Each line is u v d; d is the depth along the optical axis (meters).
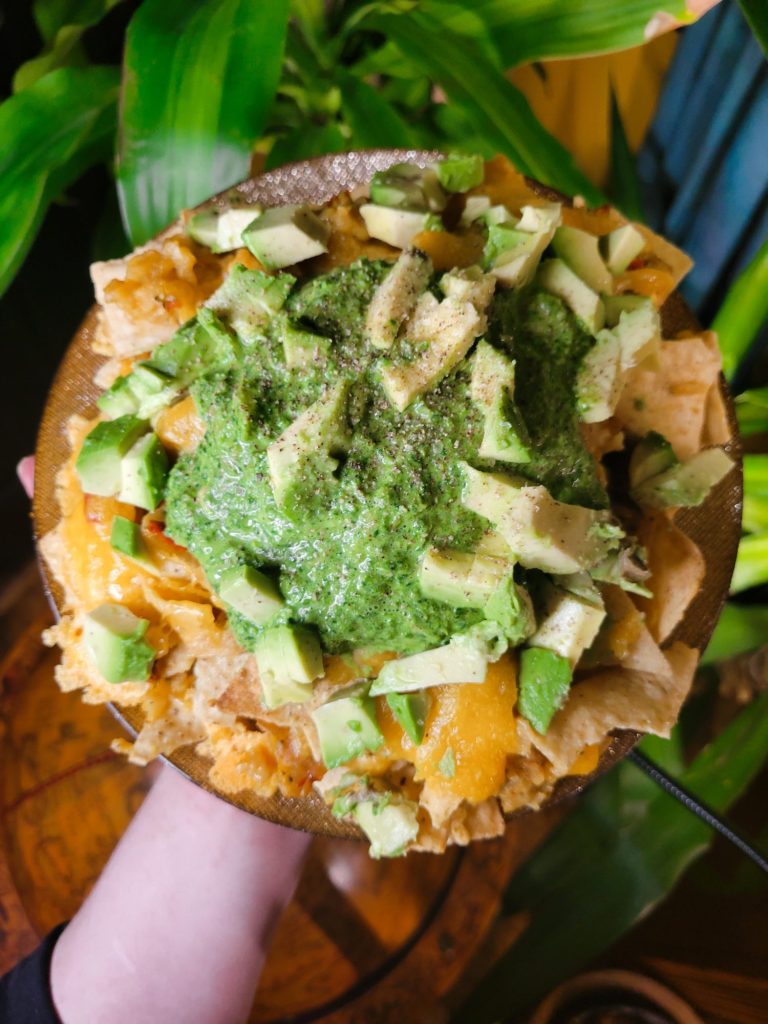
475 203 0.27
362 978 0.41
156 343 0.28
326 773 0.27
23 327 0.46
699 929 0.38
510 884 0.40
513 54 0.36
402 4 0.36
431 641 0.25
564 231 0.27
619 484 0.29
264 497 0.24
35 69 0.38
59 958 0.33
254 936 0.33
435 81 0.35
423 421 0.23
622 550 0.26
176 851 0.33
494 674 0.25
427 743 0.25
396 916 0.42
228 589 0.24
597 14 0.34
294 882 0.35
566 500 0.25
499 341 0.24
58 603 0.29
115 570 0.27
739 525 0.30
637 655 0.27
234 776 0.28
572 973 0.36
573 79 0.43
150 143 0.32
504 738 0.25
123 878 0.33
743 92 0.36
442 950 0.41
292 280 0.25
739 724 0.38
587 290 0.26
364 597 0.24
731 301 0.36
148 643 0.27
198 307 0.28
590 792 0.39
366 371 0.24
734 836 0.34
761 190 0.37
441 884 0.42
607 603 0.27
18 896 0.40
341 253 0.27
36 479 0.31
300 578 0.25
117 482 0.27
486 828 0.27
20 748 0.43
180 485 0.26
